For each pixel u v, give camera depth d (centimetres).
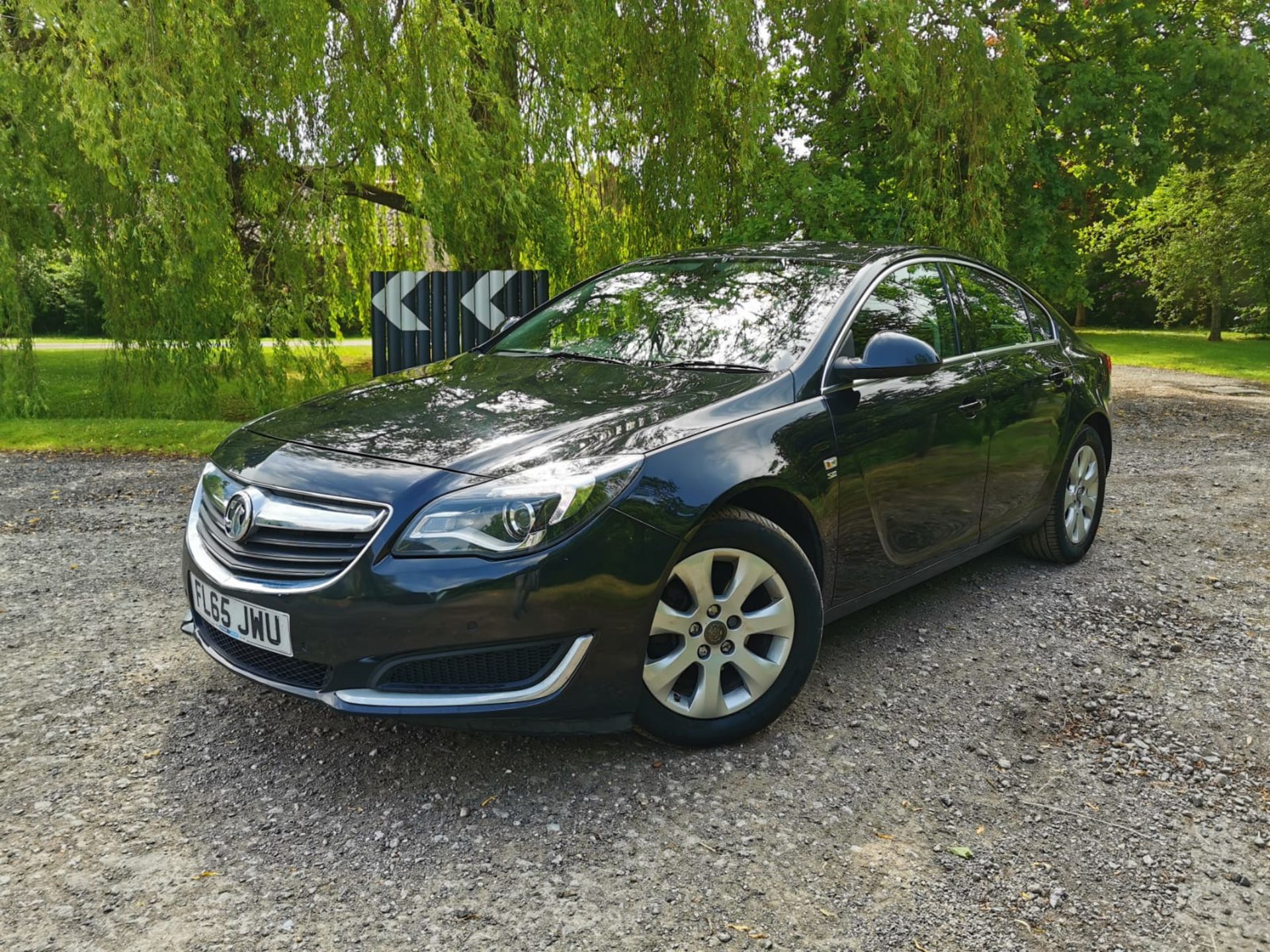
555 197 995
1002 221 1248
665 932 214
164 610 420
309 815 259
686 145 1034
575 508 257
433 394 332
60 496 653
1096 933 217
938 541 383
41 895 223
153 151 874
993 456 407
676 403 302
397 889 228
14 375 1079
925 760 294
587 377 339
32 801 263
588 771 283
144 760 287
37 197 1058
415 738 302
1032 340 467
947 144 1106
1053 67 1453
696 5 971
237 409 1256
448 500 255
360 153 978
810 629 306
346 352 2302
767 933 214
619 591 263
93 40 838
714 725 294
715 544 283
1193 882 237
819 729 312
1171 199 2750
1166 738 312
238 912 219
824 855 244
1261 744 309
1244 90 1464
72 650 372
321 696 261
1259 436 990
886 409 346
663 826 255
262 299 1049
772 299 368
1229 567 502
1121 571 491
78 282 2836
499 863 239
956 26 1090
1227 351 2527
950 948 211
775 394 316
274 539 270
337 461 278
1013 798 274
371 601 252
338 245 1052
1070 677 359
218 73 895
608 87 1024
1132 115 1411
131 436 905
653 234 1088
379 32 908
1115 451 893
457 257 1033
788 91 1263
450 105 912
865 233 1101
